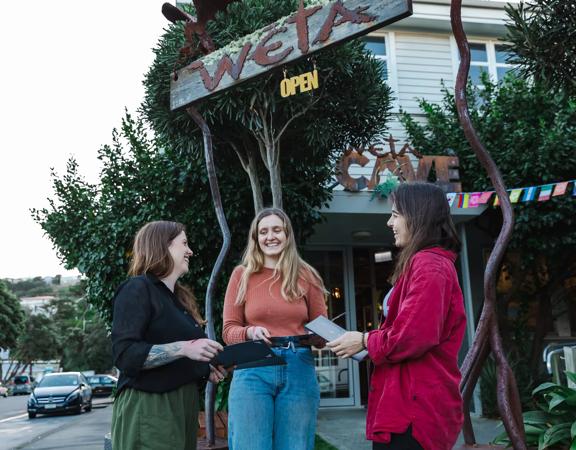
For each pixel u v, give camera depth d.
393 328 1.76
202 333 2.32
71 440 9.62
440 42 10.59
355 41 5.77
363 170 9.30
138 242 2.30
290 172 7.21
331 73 5.27
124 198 7.30
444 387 1.75
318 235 8.80
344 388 8.66
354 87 5.69
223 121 5.55
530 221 7.82
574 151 7.76
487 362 7.64
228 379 6.55
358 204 7.51
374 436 1.80
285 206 7.20
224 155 6.39
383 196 7.53
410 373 1.77
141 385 2.04
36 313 59.19
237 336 2.55
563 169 7.84
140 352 2.00
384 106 6.23
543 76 5.02
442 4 10.34
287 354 2.49
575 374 4.32
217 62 4.50
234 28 5.00
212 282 4.75
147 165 7.36
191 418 2.20
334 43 3.80
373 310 9.39
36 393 16.25
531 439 4.10
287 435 2.42
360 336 1.91
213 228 7.23
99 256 7.24
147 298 2.13
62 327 60.12
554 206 7.88
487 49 10.73
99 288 7.42
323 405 8.52
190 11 6.38
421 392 1.73
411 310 1.71
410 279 1.81
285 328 2.57
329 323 2.16
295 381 2.47
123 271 7.32
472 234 9.33
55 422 14.11
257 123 5.13
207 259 7.33
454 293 1.84
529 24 5.13
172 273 2.32
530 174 7.96
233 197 7.13
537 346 8.65
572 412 4.08
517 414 3.22
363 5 3.68
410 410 1.73
